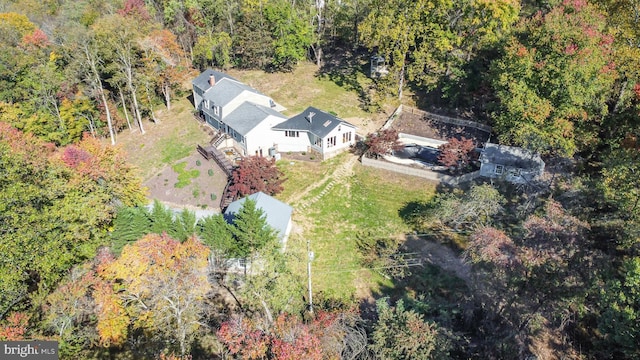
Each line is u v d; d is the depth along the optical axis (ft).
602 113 131.44
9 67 177.37
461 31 180.65
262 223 113.91
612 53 132.46
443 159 150.20
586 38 129.08
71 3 265.34
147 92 197.16
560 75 131.75
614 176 112.88
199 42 224.53
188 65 239.71
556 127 132.57
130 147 187.73
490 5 160.35
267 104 188.96
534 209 124.77
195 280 95.96
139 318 94.12
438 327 93.86
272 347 81.46
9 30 194.29
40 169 104.73
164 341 95.71
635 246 103.86
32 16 262.26
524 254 94.38
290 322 86.33
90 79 184.14
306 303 109.50
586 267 94.48
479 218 124.77
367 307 113.19
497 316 104.37
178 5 244.01
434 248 128.36
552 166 147.43
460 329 105.60
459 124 176.55
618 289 90.33
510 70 144.87
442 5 165.58
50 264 91.76
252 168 145.79
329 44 250.37
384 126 179.73
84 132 185.47
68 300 90.22
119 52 183.42
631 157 116.37
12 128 141.38
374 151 159.43
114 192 128.77
